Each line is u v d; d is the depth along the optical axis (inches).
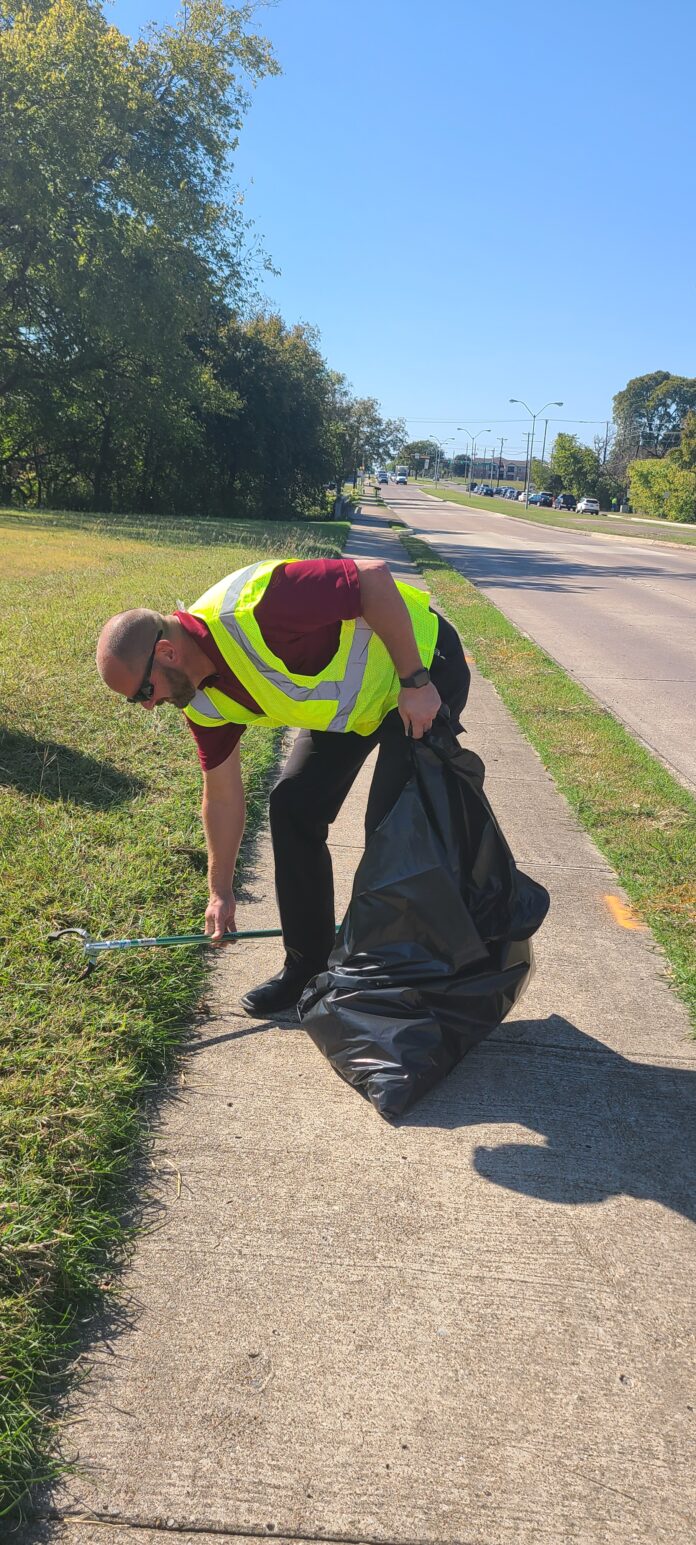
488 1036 114.7
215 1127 96.4
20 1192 80.6
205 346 1314.0
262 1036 112.3
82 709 208.4
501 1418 68.4
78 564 440.1
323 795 110.3
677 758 241.8
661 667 366.6
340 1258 81.4
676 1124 100.8
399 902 102.6
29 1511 61.0
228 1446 65.4
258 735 218.5
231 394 1219.2
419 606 105.7
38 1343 69.9
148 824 155.6
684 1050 114.6
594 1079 107.8
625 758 228.4
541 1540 60.7
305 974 117.6
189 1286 77.9
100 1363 71.0
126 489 1387.8
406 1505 62.2
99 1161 86.9
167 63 1025.5
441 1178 91.1
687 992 126.9
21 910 123.4
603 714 272.2
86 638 263.9
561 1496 63.4
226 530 788.0
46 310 1063.6
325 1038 104.3
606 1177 92.6
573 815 193.5
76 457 1331.2
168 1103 99.7
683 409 4633.4
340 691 98.5
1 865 134.8
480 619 438.0
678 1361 73.8
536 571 794.8
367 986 103.0
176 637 91.9
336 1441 66.1
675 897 154.7
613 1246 84.4
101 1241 81.4
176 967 120.6
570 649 398.6
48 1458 64.0
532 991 126.7
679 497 2797.7
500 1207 88.0
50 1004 106.7
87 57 922.1
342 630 97.0
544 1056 111.9
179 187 1032.2
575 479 3580.2
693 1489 64.3
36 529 634.2
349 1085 103.8
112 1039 102.5
